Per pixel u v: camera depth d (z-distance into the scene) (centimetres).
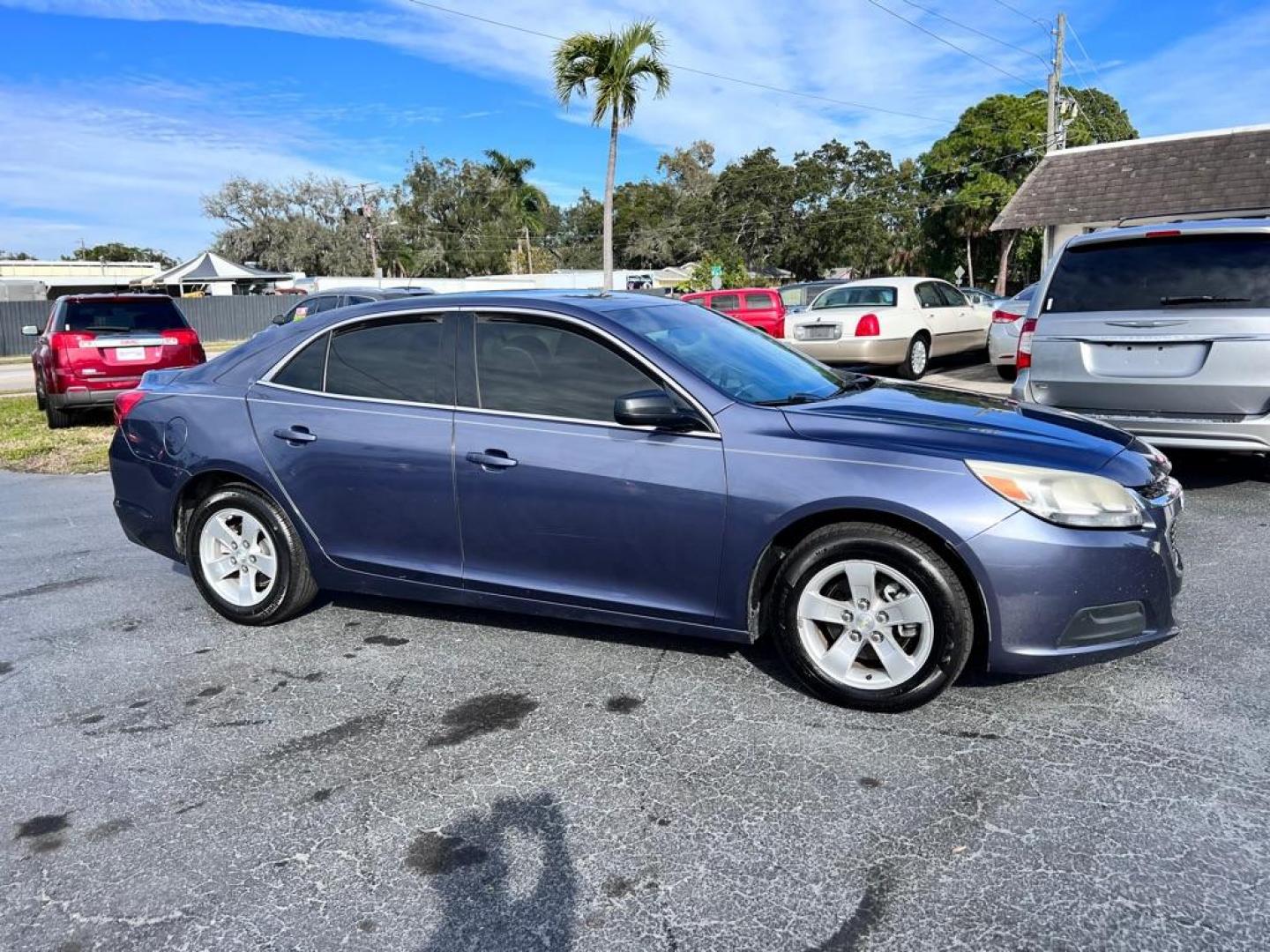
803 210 6631
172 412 447
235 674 392
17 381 2028
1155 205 1575
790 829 265
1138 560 312
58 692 381
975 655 333
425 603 470
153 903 245
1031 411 384
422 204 7138
